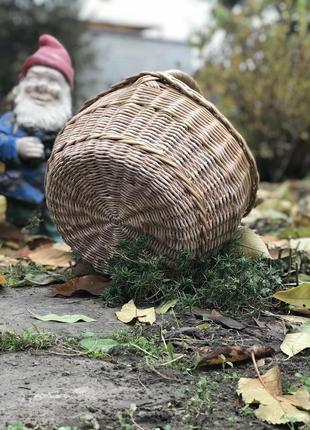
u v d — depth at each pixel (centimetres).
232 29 570
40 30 903
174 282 192
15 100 264
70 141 194
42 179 261
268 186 507
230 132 196
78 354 164
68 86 265
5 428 142
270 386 152
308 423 144
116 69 1168
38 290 204
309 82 541
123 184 190
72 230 201
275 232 285
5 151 256
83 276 200
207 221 190
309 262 221
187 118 193
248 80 547
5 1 909
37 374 157
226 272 189
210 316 182
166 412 146
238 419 146
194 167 190
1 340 167
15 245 251
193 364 161
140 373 158
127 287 191
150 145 189
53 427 142
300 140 577
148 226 192
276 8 578
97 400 149
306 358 167
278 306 192
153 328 177
